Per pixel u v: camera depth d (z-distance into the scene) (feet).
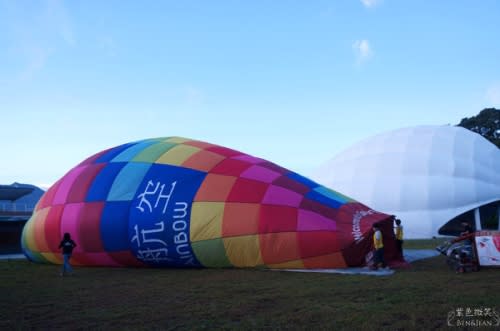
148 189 43.09
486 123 162.30
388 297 24.90
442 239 83.92
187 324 20.88
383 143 105.19
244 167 43.04
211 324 20.70
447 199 91.45
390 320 20.03
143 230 41.60
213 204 40.16
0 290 32.17
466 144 99.35
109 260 44.73
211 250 39.45
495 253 34.19
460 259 34.99
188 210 40.47
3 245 88.89
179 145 47.88
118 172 46.19
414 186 93.25
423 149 98.58
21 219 91.56
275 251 37.76
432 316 20.47
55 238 47.01
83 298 28.58
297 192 40.45
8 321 22.56
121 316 23.00
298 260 37.47
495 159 98.22
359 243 36.78
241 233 38.55
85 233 44.55
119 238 42.83
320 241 37.11
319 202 39.75
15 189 112.68
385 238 39.68
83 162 52.31
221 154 45.47
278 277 34.01
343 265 37.35
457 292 25.79
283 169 44.60
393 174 96.37
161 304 25.70
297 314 21.85
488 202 91.56
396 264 39.24
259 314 22.22
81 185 47.55
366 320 20.10
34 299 28.50
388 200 93.81
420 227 90.02
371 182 97.50
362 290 27.32
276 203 39.24
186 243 40.09
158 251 41.42
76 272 42.93
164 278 36.37
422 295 25.12
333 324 19.74
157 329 20.18
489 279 30.83
